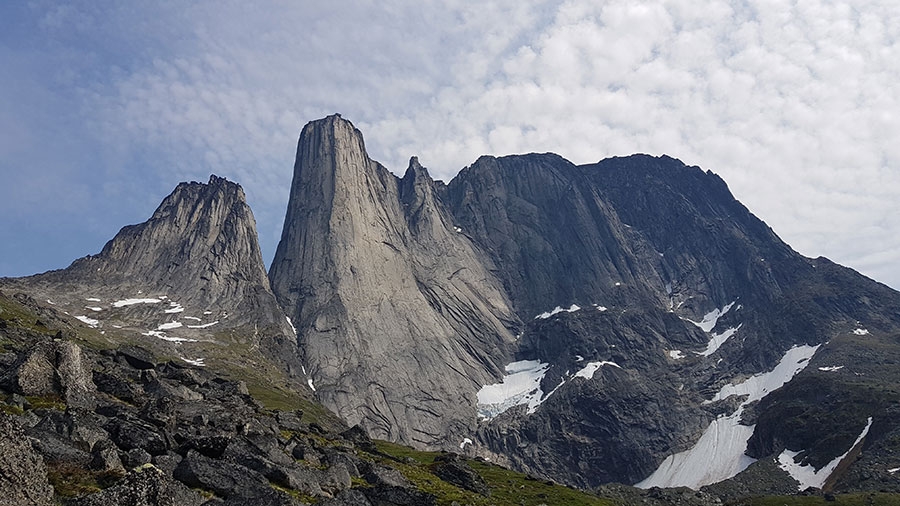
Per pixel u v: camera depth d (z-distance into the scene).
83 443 58.41
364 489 74.75
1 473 39.12
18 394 73.06
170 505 43.16
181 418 84.50
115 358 131.25
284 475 69.31
